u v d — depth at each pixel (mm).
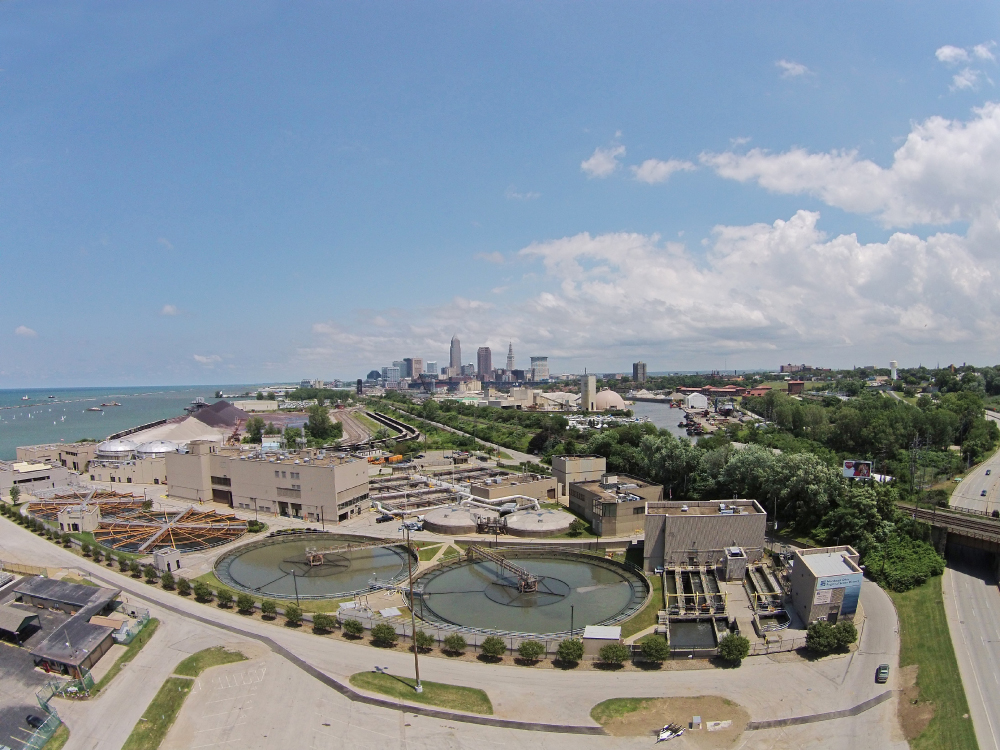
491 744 80938
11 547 173875
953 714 85562
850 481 166625
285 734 83125
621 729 84000
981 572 138750
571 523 179500
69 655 101125
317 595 135375
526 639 108312
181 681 97062
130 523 190375
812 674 97688
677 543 141500
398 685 95500
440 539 173750
